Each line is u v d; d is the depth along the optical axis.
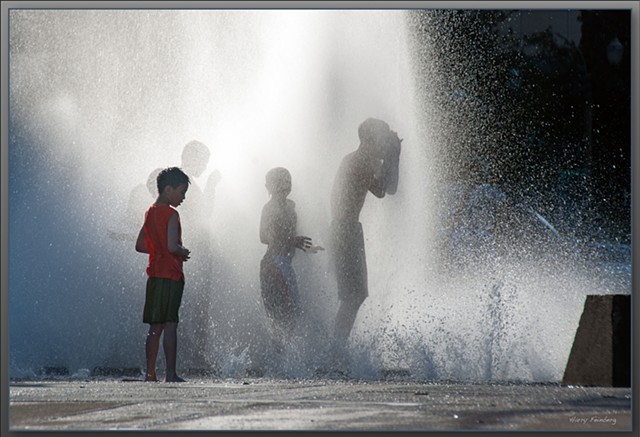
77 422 10.28
